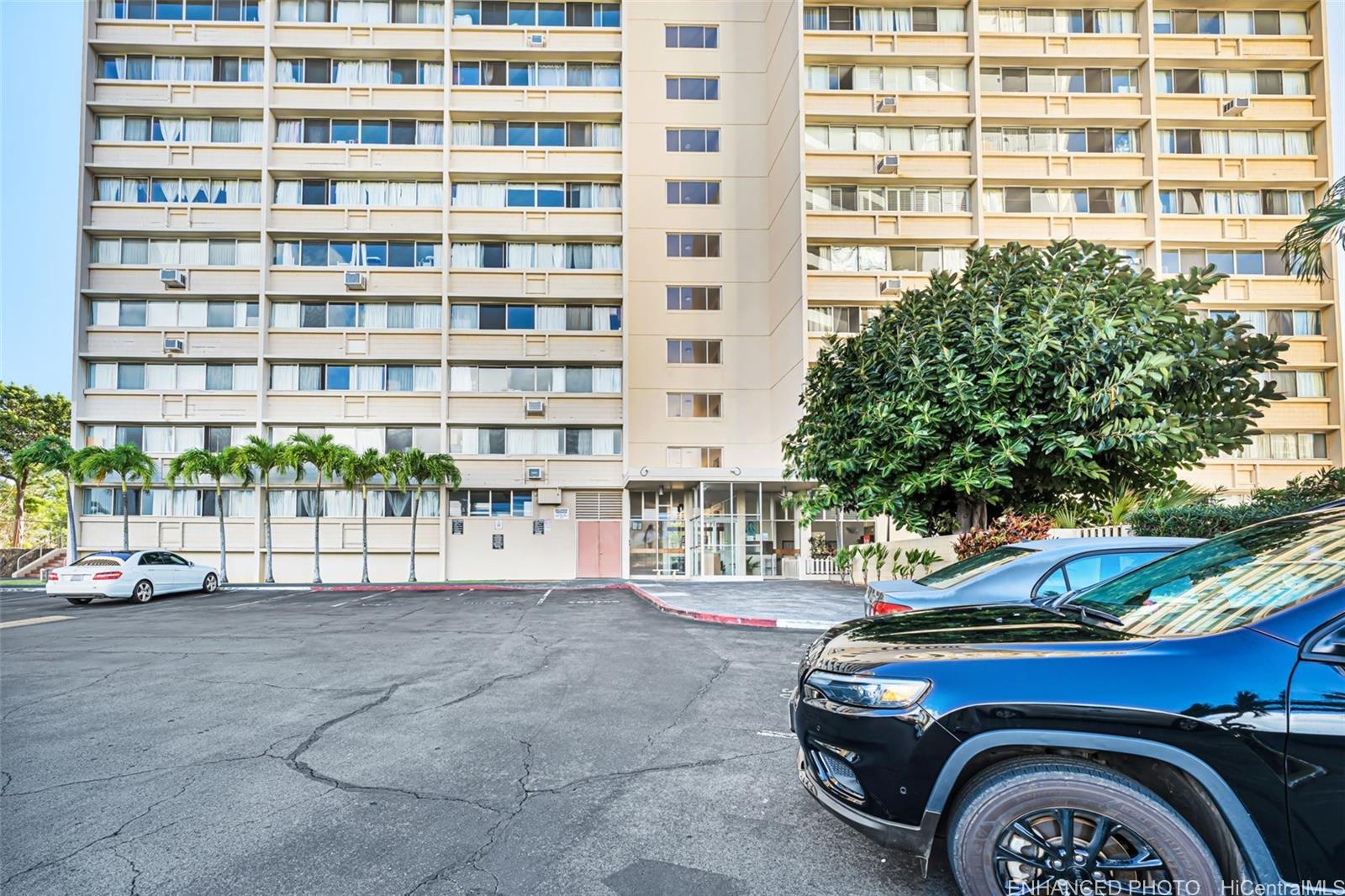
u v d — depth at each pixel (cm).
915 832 254
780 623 1121
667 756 457
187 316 2498
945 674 262
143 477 2258
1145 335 1017
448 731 520
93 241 2475
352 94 2562
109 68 2516
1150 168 2419
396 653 873
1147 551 568
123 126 2512
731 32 2692
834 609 1302
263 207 2473
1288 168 2462
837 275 2400
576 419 2570
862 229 2403
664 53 2673
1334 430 2347
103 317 2470
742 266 2642
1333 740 204
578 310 2634
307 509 2497
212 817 366
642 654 854
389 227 2547
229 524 2444
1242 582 279
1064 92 2473
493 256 2623
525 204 2642
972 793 251
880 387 1207
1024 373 1046
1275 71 2517
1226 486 2348
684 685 675
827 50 2420
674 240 2641
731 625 1151
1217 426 1073
